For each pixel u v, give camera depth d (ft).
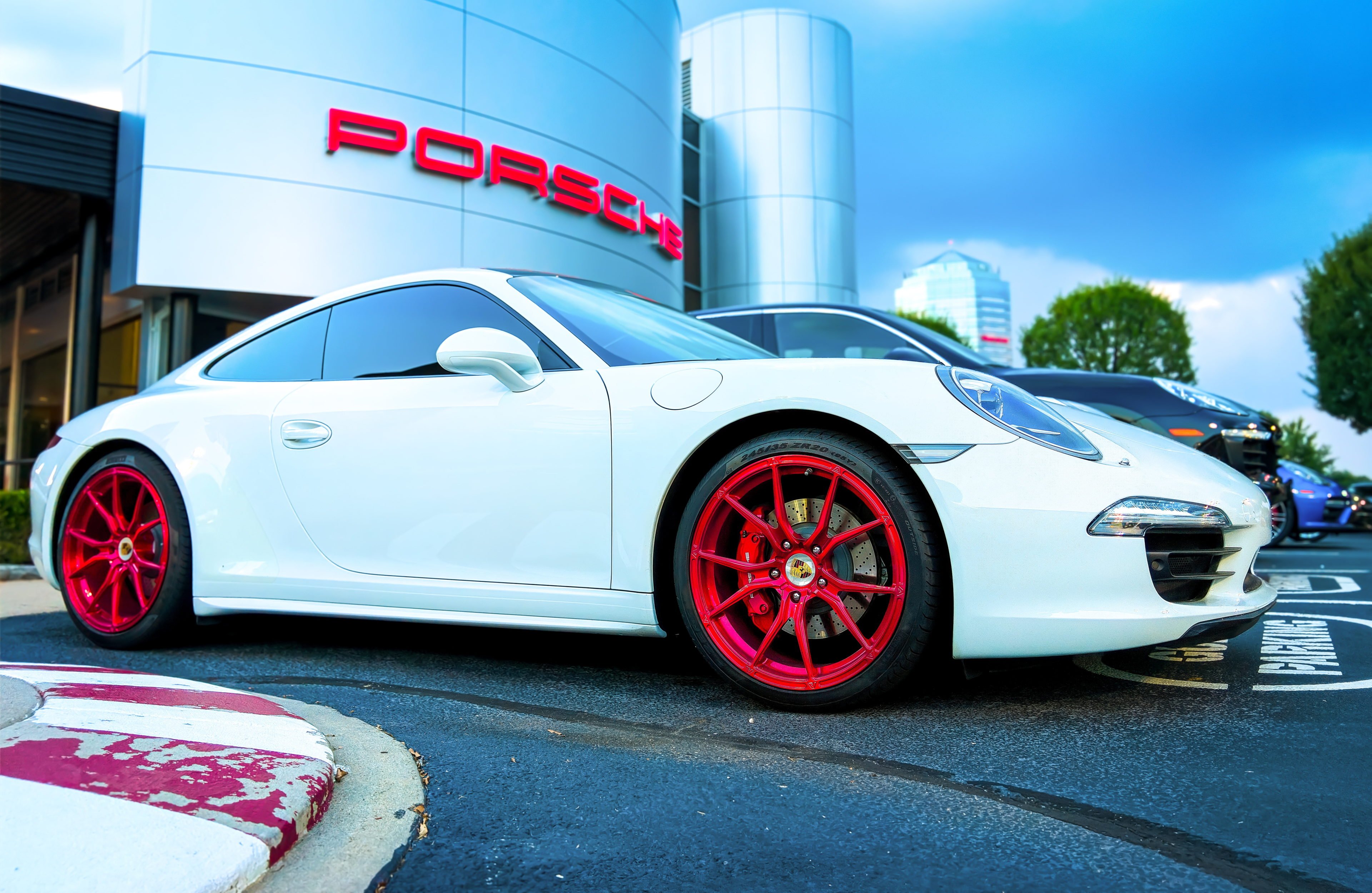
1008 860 3.94
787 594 6.33
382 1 32.81
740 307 15.99
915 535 5.95
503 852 4.04
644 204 42.47
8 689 5.82
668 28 46.14
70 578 9.23
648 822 4.40
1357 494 36.94
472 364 6.97
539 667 7.90
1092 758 5.29
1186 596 6.23
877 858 3.98
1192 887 3.67
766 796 4.75
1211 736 5.67
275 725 5.32
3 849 3.49
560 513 6.97
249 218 30.66
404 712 6.45
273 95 31.04
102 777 4.19
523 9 36.42
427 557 7.50
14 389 46.96
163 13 30.07
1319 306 79.66
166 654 8.68
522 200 36.11
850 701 6.18
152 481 8.80
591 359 7.29
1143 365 104.68
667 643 8.83
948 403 6.08
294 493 8.14
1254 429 13.57
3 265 43.42
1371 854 3.97
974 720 6.10
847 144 69.31
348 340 8.53
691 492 6.96
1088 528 5.79
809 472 6.27
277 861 3.78
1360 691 6.71
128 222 30.45
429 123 33.60
